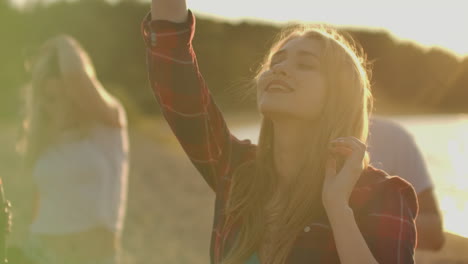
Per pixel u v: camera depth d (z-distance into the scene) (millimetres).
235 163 1975
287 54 1766
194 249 9266
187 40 1893
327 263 1636
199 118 1908
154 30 1876
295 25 2074
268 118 1835
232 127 42469
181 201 13188
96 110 3330
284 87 1715
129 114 29031
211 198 14008
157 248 9047
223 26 51219
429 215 2797
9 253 2480
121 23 51500
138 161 18578
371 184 1677
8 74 28781
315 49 1748
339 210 1594
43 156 3279
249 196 1798
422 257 2939
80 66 3293
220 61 50688
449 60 15383
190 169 18172
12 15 42938
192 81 1890
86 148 3273
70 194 3207
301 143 1770
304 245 1653
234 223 1826
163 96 1900
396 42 47688
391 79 55094
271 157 1833
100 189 3250
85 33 49625
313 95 1709
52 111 3287
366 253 1538
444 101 64625
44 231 3152
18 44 41594
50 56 3314
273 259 1664
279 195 1790
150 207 12203
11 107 28172
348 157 1656
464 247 3084
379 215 1616
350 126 1738
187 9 1925
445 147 30375
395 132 2844
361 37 15766
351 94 1744
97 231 3211
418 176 2795
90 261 3207
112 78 50312
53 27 46094
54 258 3115
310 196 1686
